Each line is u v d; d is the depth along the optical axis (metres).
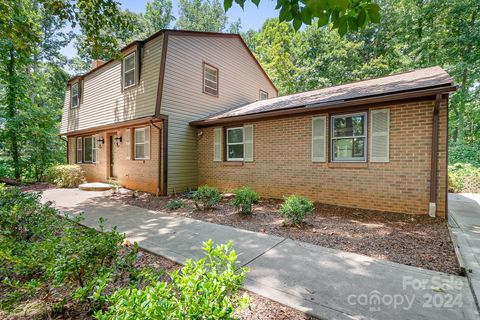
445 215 5.08
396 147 5.61
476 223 4.99
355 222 4.95
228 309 1.33
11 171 13.09
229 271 1.63
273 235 4.27
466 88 14.57
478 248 3.57
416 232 4.28
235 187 8.60
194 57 9.62
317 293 2.42
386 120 5.72
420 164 5.33
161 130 8.58
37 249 2.24
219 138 9.04
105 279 1.72
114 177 10.77
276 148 7.61
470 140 18.25
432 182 5.14
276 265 3.07
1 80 12.20
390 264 3.06
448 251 3.43
